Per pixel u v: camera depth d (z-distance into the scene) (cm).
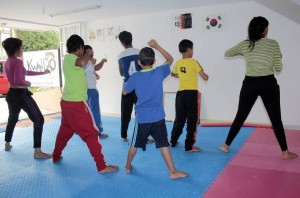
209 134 431
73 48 288
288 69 461
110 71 638
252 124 466
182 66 338
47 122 557
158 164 307
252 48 296
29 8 497
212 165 297
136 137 269
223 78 512
